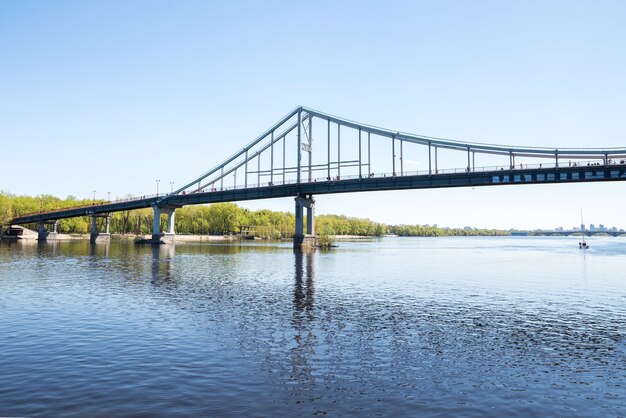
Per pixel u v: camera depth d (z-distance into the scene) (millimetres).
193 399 14289
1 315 27016
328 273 55250
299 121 126688
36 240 179375
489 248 151625
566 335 23531
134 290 37938
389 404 14117
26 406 13641
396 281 47469
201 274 51938
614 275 54969
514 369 17781
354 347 20609
